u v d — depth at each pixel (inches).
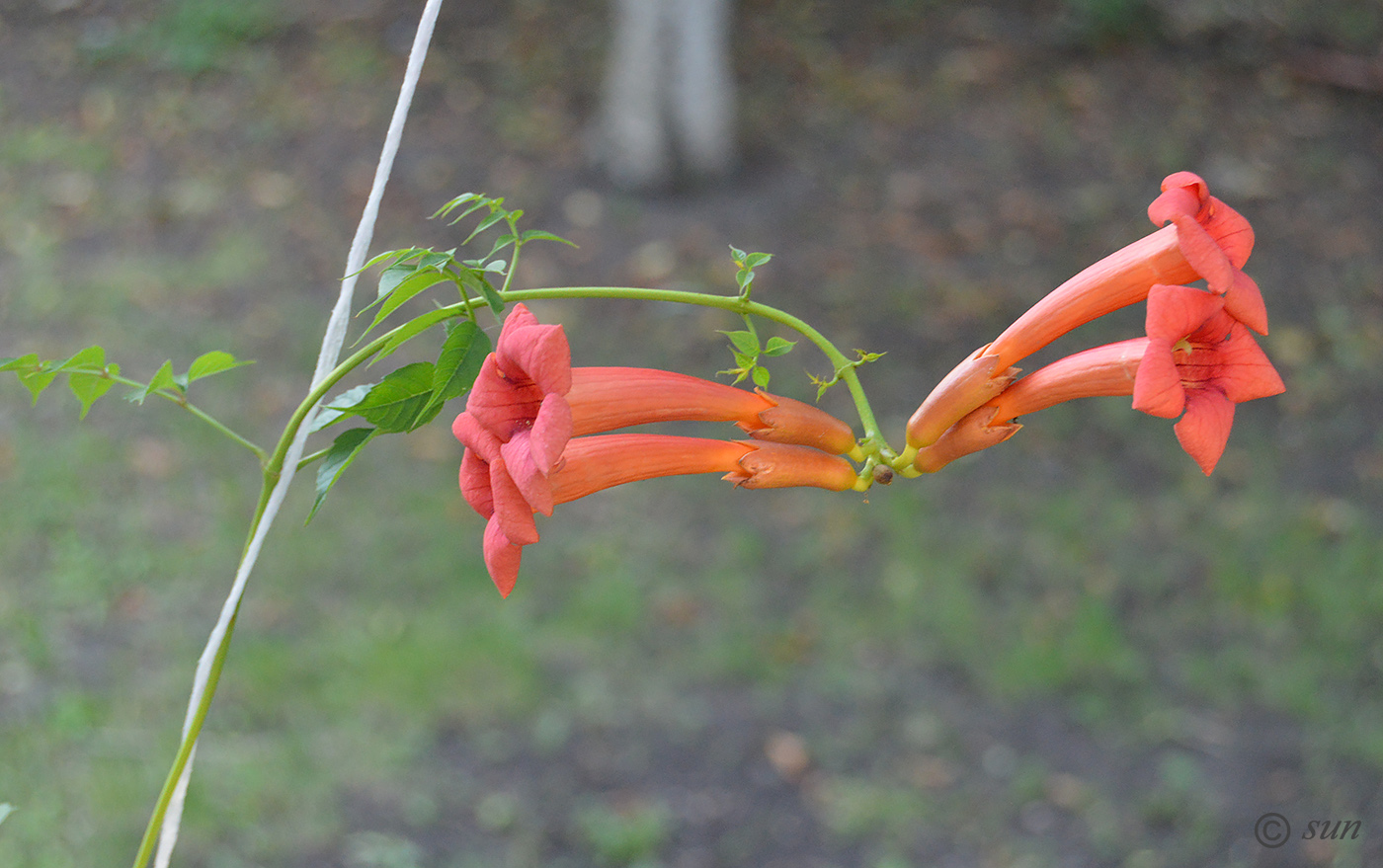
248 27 384.2
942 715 207.0
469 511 239.3
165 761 179.0
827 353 52.4
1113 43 428.8
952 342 298.8
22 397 253.0
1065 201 352.5
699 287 307.7
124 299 283.0
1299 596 233.6
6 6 386.6
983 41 425.1
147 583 215.0
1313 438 281.0
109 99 354.0
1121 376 46.2
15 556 216.5
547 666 208.8
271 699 193.5
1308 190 366.9
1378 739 202.1
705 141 339.6
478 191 333.4
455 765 188.1
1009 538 247.0
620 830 180.7
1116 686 213.5
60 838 164.9
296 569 221.3
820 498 255.8
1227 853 182.4
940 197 350.6
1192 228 43.2
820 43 414.3
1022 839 184.9
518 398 44.0
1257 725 206.4
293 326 282.5
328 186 332.2
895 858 181.3
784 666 214.8
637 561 235.0
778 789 191.6
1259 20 449.7
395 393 49.6
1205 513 256.2
